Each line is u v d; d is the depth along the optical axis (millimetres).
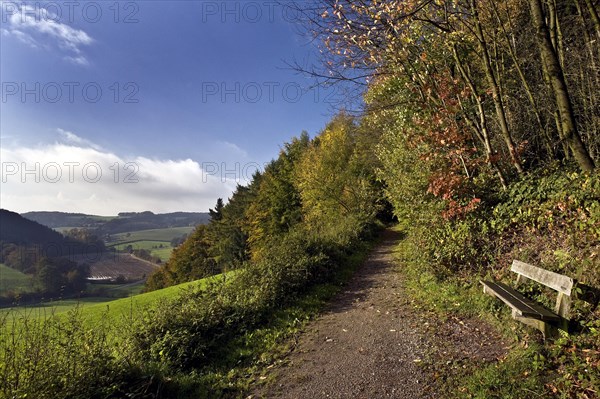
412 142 10539
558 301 4316
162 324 6480
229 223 52125
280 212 39625
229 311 7324
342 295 9273
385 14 7688
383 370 4797
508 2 9328
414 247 10461
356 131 28438
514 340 4664
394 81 10406
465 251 7723
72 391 4184
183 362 5711
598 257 4707
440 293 7441
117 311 13586
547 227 6402
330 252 12281
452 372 4340
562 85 5688
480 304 6082
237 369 5531
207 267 14461
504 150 9938
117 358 5145
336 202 28359
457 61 8891
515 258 6453
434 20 8484
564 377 3389
